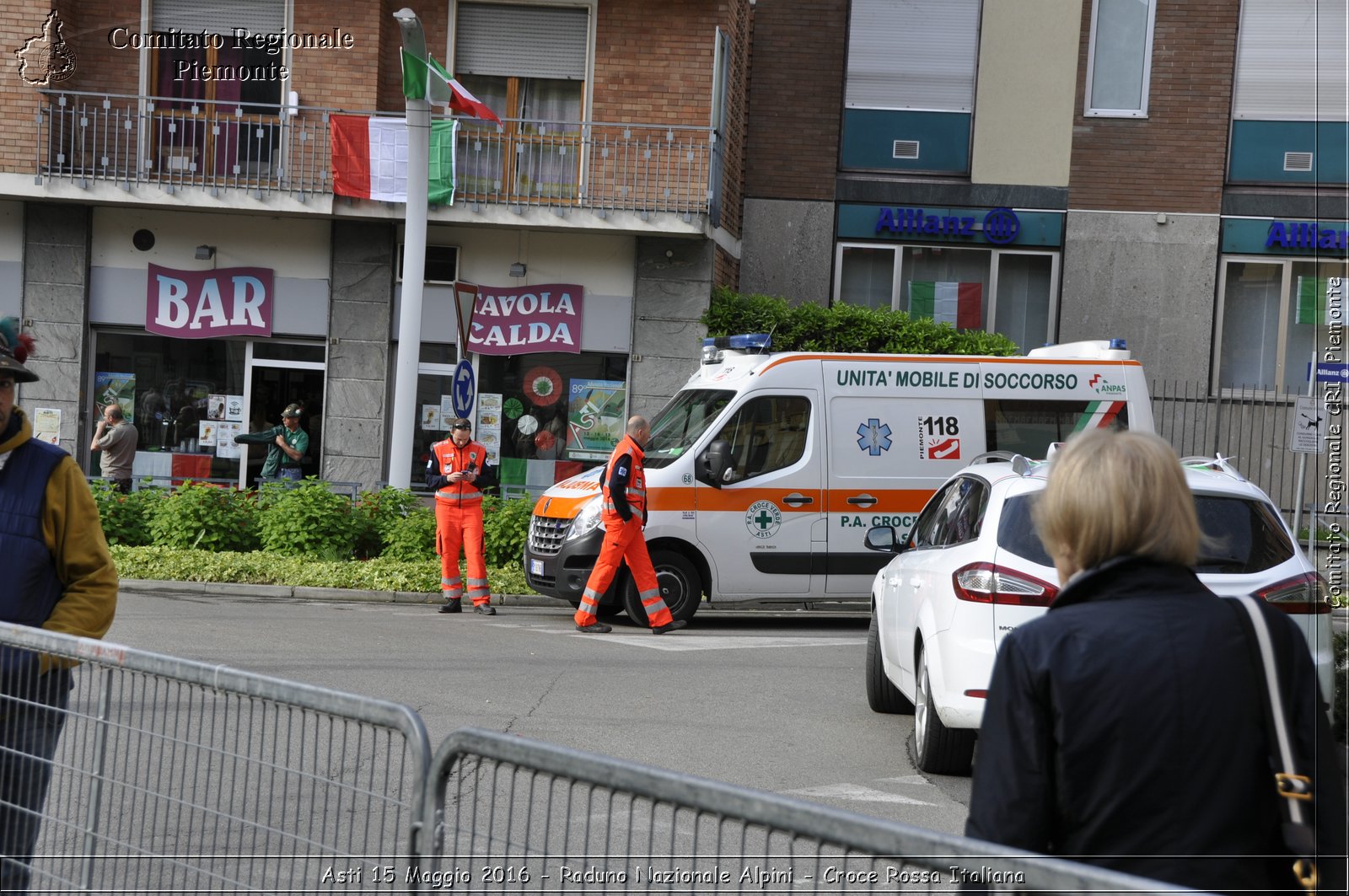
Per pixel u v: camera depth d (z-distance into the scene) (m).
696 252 24.11
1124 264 25.67
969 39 25.77
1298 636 2.93
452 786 3.36
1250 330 25.64
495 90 24.52
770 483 16.33
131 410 24.66
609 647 14.10
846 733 10.27
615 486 15.15
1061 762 2.81
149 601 16.58
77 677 4.29
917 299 26.03
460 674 11.91
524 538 20.31
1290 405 25.33
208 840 3.85
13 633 4.41
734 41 24.58
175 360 24.75
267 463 23.72
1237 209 25.53
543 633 15.14
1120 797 2.77
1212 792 2.76
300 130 24.09
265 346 24.72
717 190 24.05
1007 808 2.81
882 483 16.53
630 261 24.27
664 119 24.09
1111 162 25.64
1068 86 25.64
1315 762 2.82
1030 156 25.75
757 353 17.23
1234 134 25.59
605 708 10.73
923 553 9.82
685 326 24.19
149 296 24.39
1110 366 16.88
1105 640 2.83
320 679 11.34
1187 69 25.48
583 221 23.41
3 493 4.71
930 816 7.91
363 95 24.17
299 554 20.08
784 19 25.94
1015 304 25.97
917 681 9.37
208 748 3.88
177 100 23.64
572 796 3.09
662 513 16.08
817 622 17.70
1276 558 8.20
